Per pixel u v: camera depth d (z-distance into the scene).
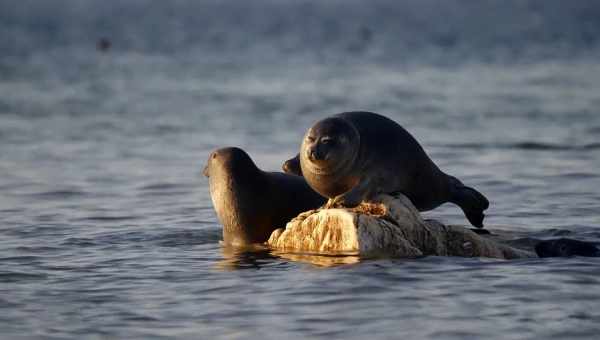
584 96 139.38
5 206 64.62
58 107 136.38
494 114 120.75
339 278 41.44
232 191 51.28
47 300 39.34
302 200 52.38
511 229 53.88
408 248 45.91
